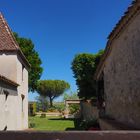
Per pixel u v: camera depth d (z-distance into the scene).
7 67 21.58
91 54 38.72
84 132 1.99
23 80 24.97
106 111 15.97
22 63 24.42
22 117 24.22
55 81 83.94
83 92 38.47
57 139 2.00
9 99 19.41
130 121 9.51
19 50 21.73
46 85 82.75
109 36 11.34
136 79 8.51
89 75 38.22
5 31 22.47
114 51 12.27
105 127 14.41
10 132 2.03
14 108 20.86
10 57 21.69
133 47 8.77
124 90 10.38
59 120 44.22
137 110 8.50
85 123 26.88
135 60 8.57
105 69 16.00
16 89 21.73
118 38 10.97
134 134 1.94
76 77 39.12
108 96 15.01
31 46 39.94
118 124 10.42
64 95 77.06
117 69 11.79
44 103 82.25
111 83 13.70
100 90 20.45
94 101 28.19
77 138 1.99
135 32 8.46
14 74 21.58
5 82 17.78
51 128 29.97
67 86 85.06
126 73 9.95
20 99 23.19
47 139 2.01
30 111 55.69
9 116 19.27
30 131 2.04
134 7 7.60
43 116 55.12
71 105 55.25
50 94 83.69
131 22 8.78
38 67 40.09
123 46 10.27
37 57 40.19
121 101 11.07
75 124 34.66
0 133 2.03
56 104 82.44
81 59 38.78
